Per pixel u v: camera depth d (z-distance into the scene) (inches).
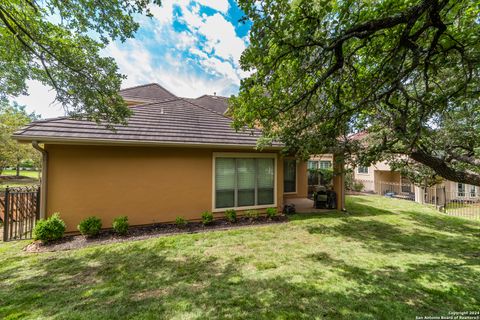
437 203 491.5
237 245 232.8
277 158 368.8
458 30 151.0
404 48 140.3
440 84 193.2
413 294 146.4
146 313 126.9
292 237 259.4
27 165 1150.3
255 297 142.3
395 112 183.3
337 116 177.8
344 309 131.2
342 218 350.9
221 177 333.4
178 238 251.1
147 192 290.2
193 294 145.3
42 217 243.1
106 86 220.4
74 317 123.3
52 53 201.3
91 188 264.4
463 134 221.1
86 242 233.8
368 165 192.4
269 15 118.0
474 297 143.5
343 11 127.6
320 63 145.6
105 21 197.8
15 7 190.5
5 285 154.1
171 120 346.9
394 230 290.5
